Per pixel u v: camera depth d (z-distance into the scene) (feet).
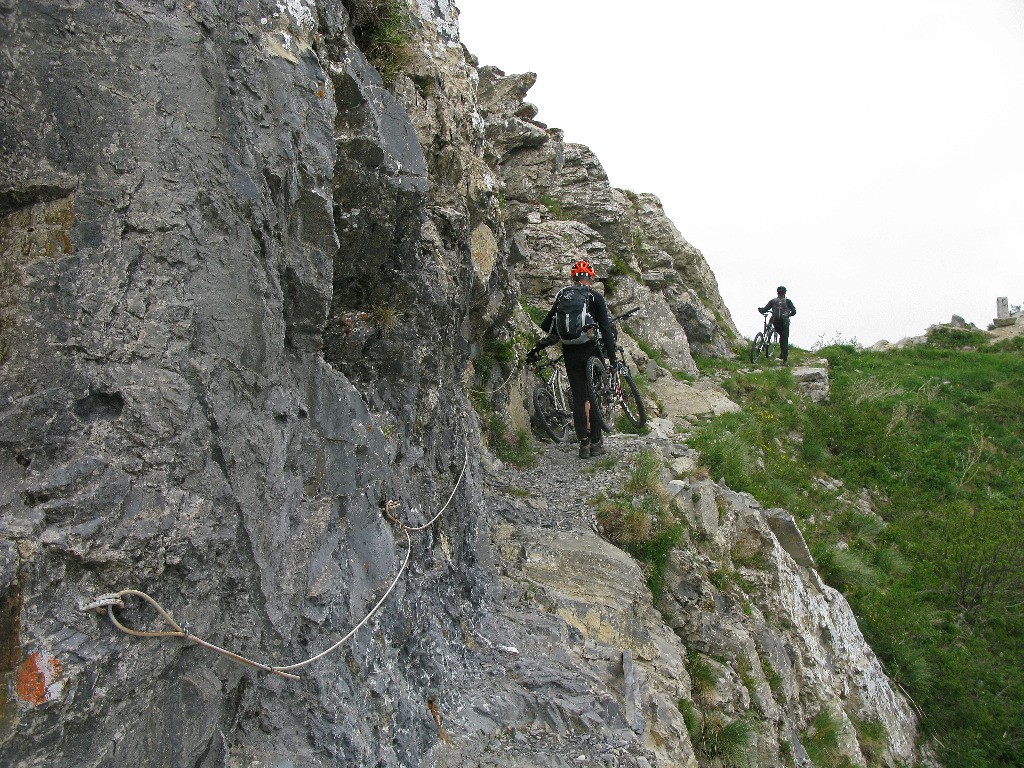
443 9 19.24
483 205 19.57
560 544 18.81
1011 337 82.64
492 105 54.49
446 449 15.79
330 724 8.83
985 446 51.60
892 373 66.23
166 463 7.16
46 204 6.86
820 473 45.16
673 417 43.65
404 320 14.26
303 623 9.03
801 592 25.85
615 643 16.24
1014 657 33.01
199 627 7.53
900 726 27.35
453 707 11.91
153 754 6.75
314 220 10.05
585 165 56.54
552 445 28.32
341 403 10.95
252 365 8.57
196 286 7.73
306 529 9.64
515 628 14.88
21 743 5.56
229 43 8.65
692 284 69.87
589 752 12.07
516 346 30.01
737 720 17.56
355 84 12.33
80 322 6.80
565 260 48.78
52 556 6.03
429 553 13.33
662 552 20.42
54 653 5.84
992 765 27.68
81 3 7.18
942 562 37.27
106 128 7.23
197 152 7.92
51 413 6.47
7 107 6.68
